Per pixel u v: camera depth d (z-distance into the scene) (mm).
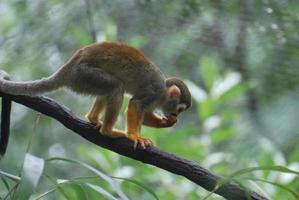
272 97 13492
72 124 7836
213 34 12898
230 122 14531
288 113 13766
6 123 7625
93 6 13297
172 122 9305
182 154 12328
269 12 12242
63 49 14938
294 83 12883
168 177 12305
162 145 12273
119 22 12969
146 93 8953
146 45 13828
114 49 8742
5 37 14875
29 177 5625
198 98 13703
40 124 16562
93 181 11031
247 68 13484
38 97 7645
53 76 8312
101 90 8438
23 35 14727
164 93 9367
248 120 14133
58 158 6391
